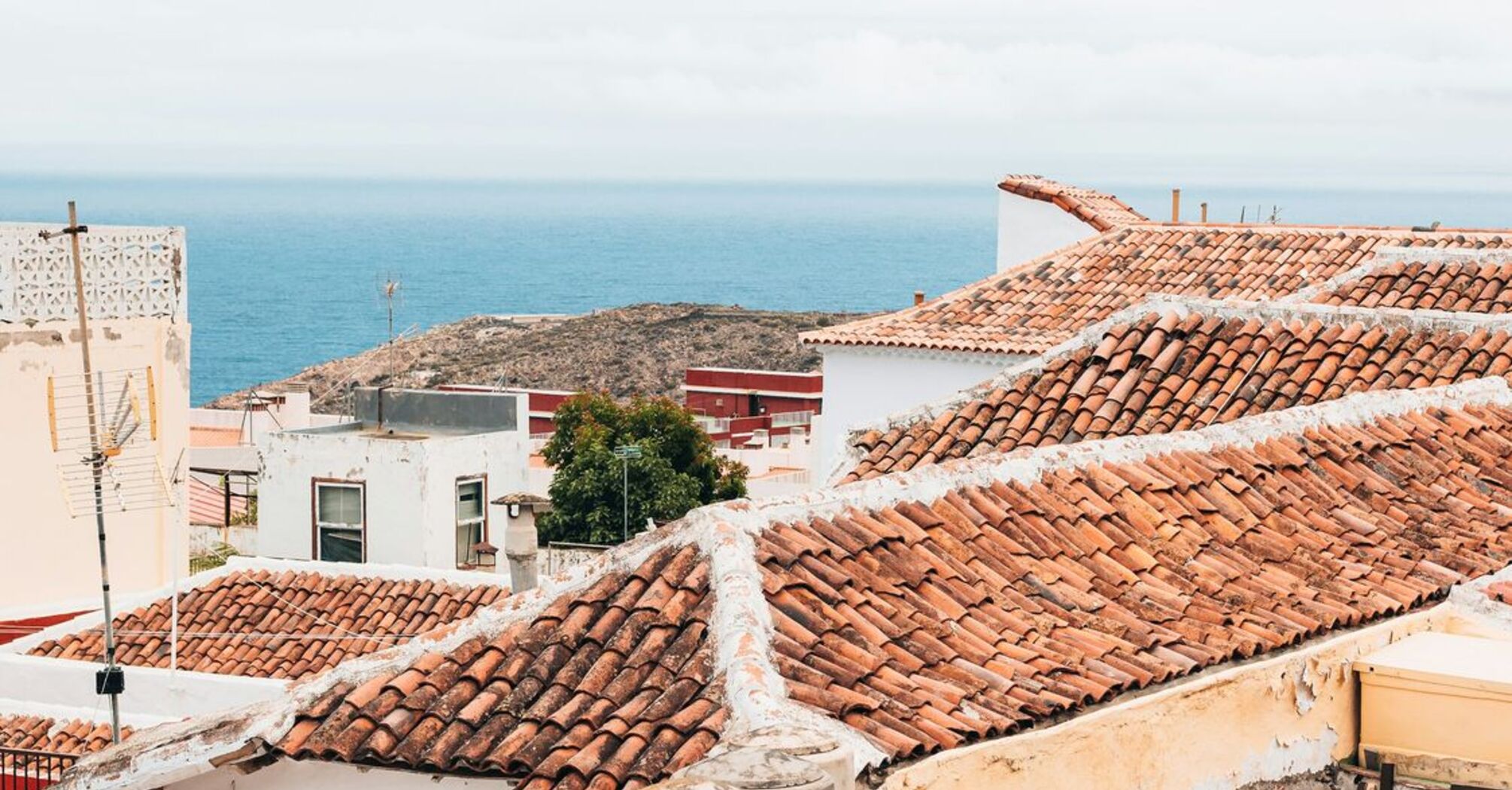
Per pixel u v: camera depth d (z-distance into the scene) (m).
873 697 10.37
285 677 25.38
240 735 10.69
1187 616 12.48
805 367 112.19
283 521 39.62
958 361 31.11
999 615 11.88
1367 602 13.26
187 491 33.09
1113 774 10.88
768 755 8.58
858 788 9.55
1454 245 30.19
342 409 80.31
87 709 24.89
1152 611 12.45
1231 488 14.52
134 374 31.47
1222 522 13.98
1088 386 18.89
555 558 41.53
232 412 63.69
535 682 10.74
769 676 10.24
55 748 24.19
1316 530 14.38
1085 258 33.00
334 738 10.58
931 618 11.52
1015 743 10.31
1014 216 38.94
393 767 10.47
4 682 25.92
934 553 12.34
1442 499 15.49
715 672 10.47
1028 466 13.75
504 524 40.16
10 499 30.89
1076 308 31.50
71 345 31.67
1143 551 13.26
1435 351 19.03
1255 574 13.39
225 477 46.81
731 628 10.63
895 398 31.84
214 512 47.25
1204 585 13.04
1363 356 19.06
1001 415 18.81
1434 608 13.55
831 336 32.06
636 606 11.12
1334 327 19.42
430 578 27.30
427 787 10.57
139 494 31.91
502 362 116.75
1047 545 12.92
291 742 10.62
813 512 12.21
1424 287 23.25
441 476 38.84
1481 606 13.56
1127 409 18.52
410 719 10.68
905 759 9.89
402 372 114.06
